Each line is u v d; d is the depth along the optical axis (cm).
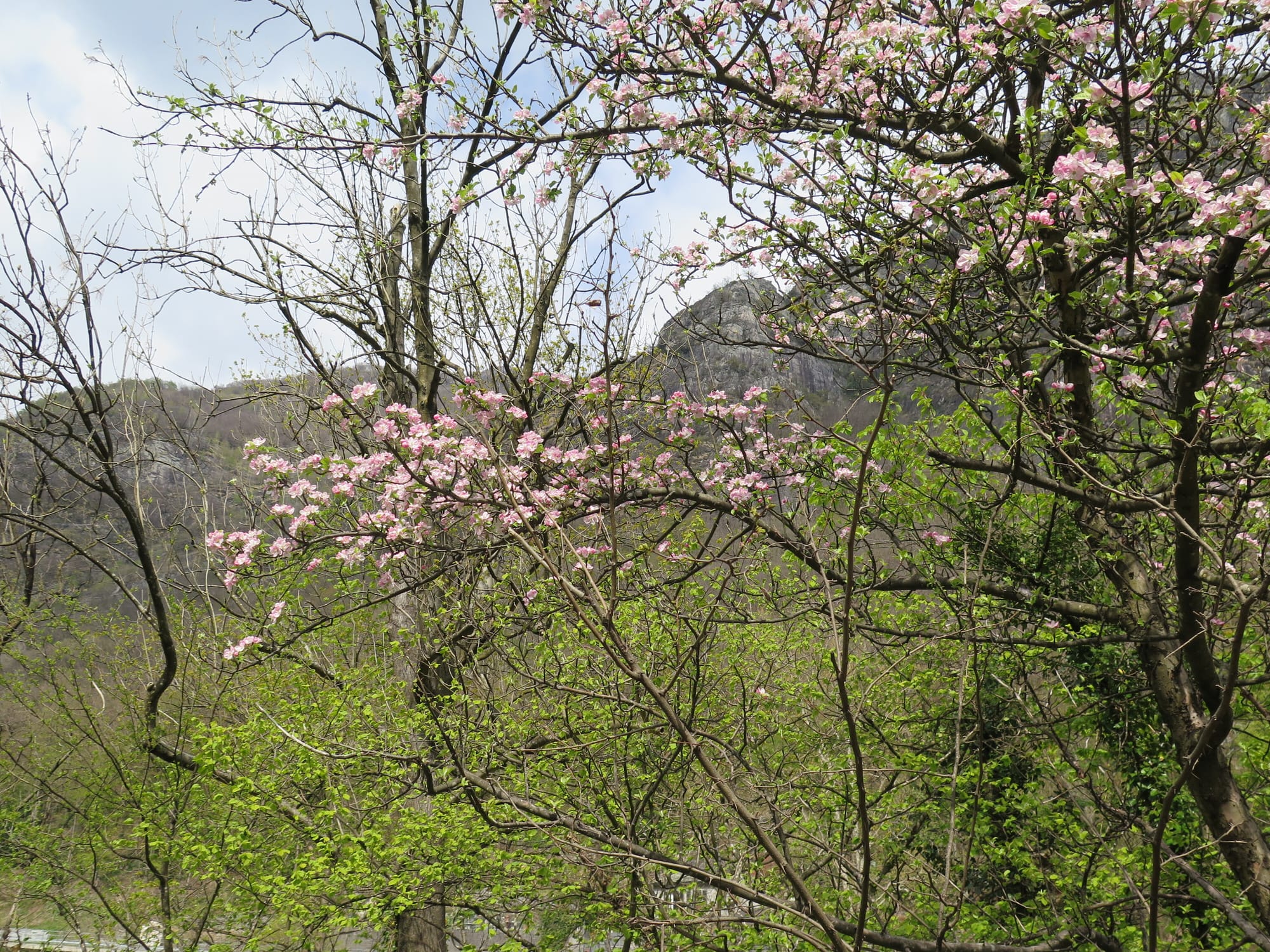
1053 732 542
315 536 507
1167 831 577
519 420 511
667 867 337
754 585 526
